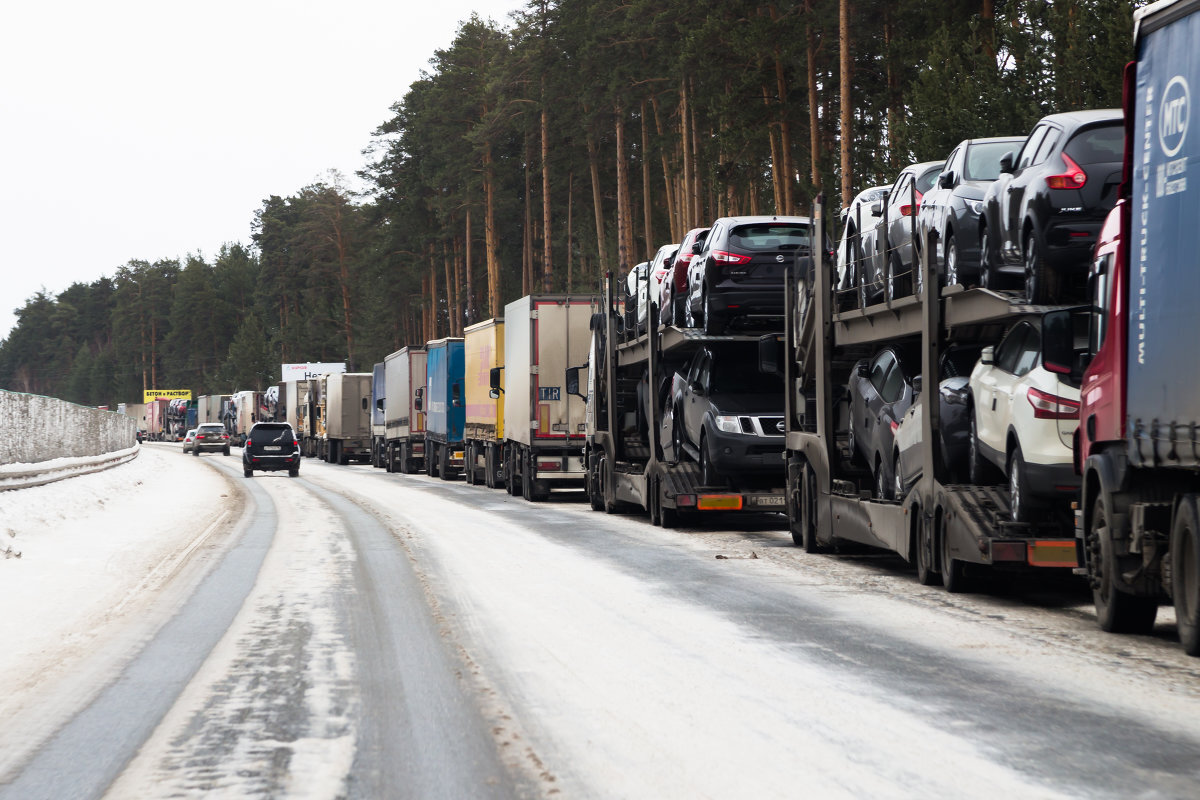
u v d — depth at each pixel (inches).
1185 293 862.5
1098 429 1030.4
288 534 2185.0
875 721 725.3
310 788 607.8
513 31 7401.6
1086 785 585.6
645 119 6569.9
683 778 613.3
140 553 1872.5
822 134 4714.6
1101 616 1049.5
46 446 3580.2
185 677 901.8
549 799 583.2
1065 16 2849.4
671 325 2202.3
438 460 4630.9
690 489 2133.4
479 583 1428.4
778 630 1066.7
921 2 3764.8
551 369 3105.3
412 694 826.2
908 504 1376.7
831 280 1711.4
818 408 1708.9
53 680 900.0
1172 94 888.9
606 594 1315.2
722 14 4714.6
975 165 1418.6
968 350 1421.0
